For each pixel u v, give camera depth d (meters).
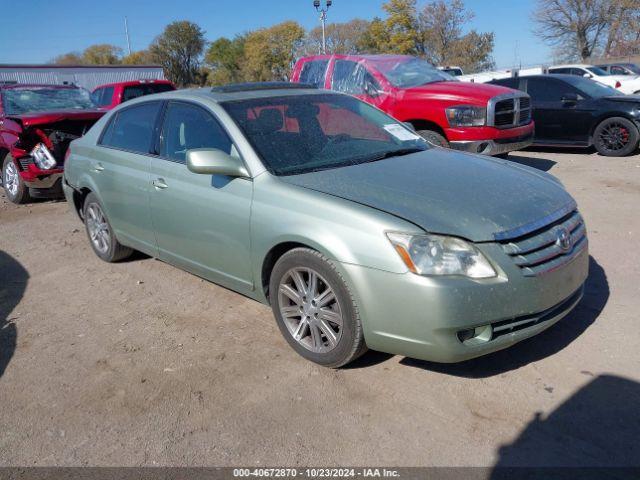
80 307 4.70
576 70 21.27
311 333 3.52
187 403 3.25
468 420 2.95
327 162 3.86
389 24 43.62
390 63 9.08
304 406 3.15
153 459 2.82
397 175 3.61
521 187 3.54
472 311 2.89
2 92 9.82
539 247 3.13
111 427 3.09
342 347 3.29
